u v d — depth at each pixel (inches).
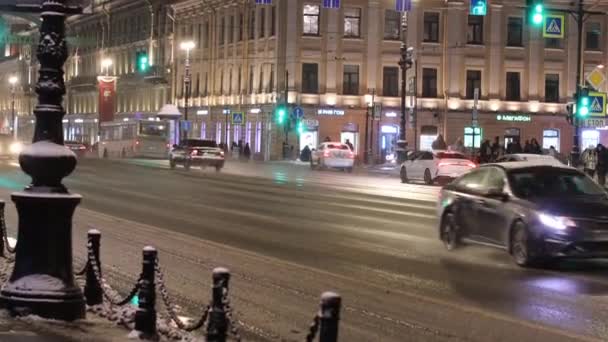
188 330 314.5
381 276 500.7
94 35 4047.7
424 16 2679.6
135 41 3614.7
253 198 1101.1
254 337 347.6
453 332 357.7
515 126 2726.4
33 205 340.2
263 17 2768.2
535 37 2726.4
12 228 709.9
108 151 2982.3
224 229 737.6
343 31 2657.5
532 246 527.5
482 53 2704.2
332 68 2655.0
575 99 1467.8
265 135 2714.1
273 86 2687.0
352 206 1003.3
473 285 471.5
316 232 725.9
